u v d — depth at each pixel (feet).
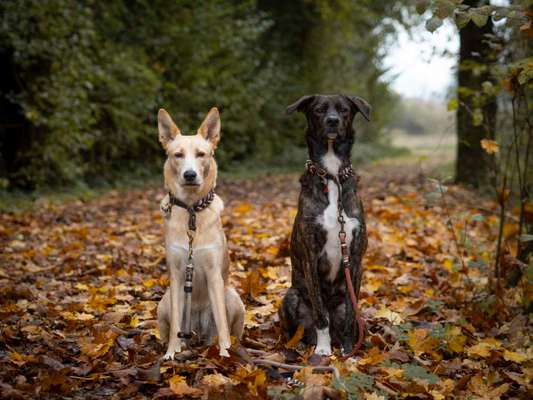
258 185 48.91
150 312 15.79
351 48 80.18
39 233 26.91
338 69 78.48
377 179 50.29
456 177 40.91
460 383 11.60
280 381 11.53
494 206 31.91
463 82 34.60
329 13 70.38
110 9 49.32
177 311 13.08
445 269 20.21
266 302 16.71
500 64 15.74
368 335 14.15
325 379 11.30
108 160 48.29
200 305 14.10
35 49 36.65
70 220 30.71
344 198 13.75
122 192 43.60
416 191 38.50
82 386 11.42
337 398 10.66
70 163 40.86
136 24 53.42
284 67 71.51
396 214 28.53
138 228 27.86
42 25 37.50
